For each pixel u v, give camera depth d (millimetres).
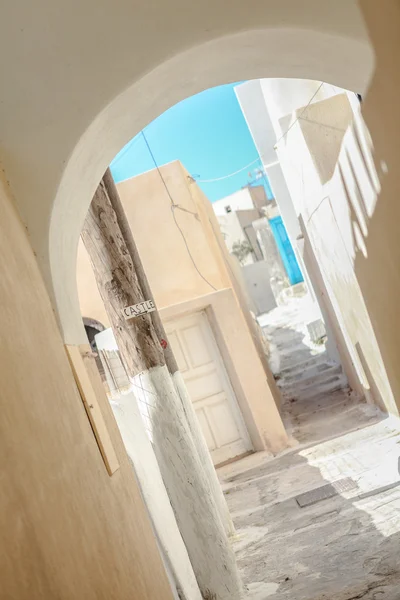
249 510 8000
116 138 4383
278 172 16094
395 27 4387
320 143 7871
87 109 3869
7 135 3807
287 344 18938
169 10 4020
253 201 33250
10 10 3857
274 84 11148
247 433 11148
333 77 4871
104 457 3539
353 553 5414
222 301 11031
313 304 18750
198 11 4039
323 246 10156
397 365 7434
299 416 12695
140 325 5688
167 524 5539
